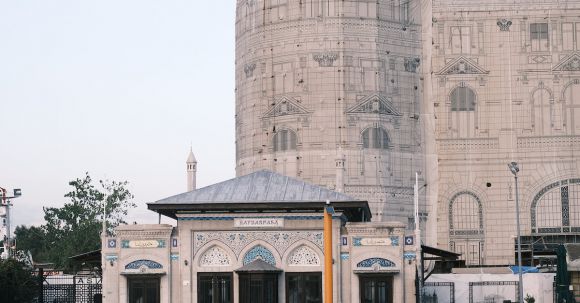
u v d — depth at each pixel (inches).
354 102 4584.2
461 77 4648.1
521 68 4616.1
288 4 4675.2
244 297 2464.3
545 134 4581.7
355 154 4547.2
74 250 5733.3
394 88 4638.3
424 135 4662.9
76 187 6122.1
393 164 4586.6
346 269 2482.8
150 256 2514.8
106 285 2516.0
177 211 2509.8
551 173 4566.9
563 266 2947.8
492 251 4566.9
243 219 2497.5
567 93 4596.5
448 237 4584.2
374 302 2471.7
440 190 4616.1
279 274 2480.3
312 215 2484.0
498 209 4579.2
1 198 4677.7
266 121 4712.1
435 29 4662.9
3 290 3201.3
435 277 3459.6
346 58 4596.5
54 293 3048.7
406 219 4579.2
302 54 4633.4
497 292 3383.4
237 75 4992.6
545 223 4554.6
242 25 4916.3
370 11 4633.4
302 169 4584.2
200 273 2498.8
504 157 4596.5
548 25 4621.1
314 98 4601.4
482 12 4650.6
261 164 4707.2
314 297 2471.7
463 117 4635.8
